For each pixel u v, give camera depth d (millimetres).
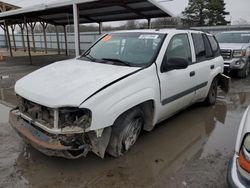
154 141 4016
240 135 2291
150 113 3725
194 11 43156
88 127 2816
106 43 4477
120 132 3275
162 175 3107
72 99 2766
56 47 31375
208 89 5406
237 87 8180
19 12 15508
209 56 5375
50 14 17000
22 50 30875
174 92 4066
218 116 5266
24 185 2889
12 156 3494
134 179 3021
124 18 18234
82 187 2865
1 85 8352
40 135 2930
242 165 2068
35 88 3121
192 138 4164
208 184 2932
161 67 3773
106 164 3320
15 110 3568
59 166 3266
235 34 10844
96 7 13219
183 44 4488
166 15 15484
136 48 4027
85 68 3602
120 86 3104
